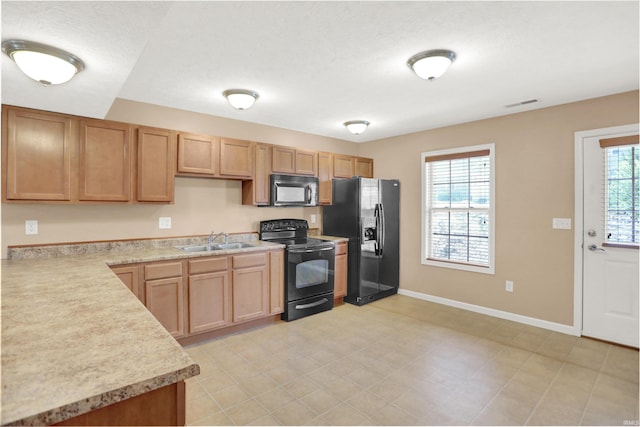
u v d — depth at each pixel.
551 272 3.29
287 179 3.88
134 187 2.83
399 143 4.61
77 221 2.84
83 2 1.23
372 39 2.00
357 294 4.09
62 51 1.60
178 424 0.89
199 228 3.54
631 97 2.84
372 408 2.03
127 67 1.76
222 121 3.70
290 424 1.88
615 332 2.94
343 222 4.30
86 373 0.82
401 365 2.56
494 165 3.67
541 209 3.34
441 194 4.20
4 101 2.26
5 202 2.34
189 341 2.93
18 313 1.26
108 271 2.07
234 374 2.43
